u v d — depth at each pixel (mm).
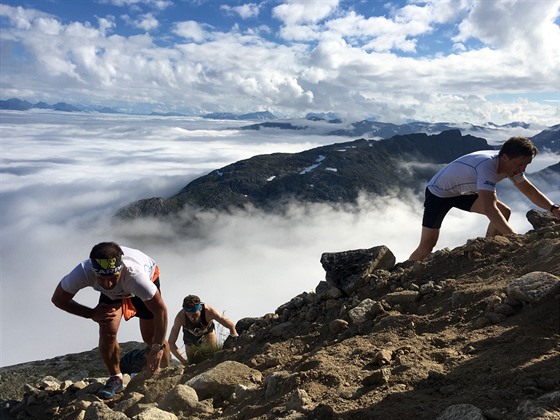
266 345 4961
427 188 6445
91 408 3732
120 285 4910
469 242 5461
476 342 3480
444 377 3033
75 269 4910
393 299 4820
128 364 6246
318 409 2867
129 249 5258
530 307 3684
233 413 3545
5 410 5348
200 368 5082
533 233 5367
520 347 3201
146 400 4461
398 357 3533
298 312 5734
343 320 4879
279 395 3447
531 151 5656
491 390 2732
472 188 5984
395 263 5938
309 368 3805
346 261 5758
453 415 2500
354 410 2855
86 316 5102
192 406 3768
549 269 4227
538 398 2434
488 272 4773
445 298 4598
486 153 6020
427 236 6391
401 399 2881
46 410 5008
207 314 7098
